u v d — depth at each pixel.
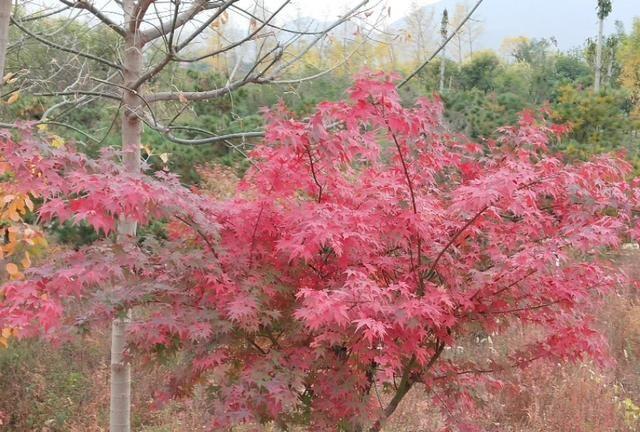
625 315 8.76
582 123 12.20
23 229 5.43
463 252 4.13
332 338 3.37
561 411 6.65
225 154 10.27
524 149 4.44
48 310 3.17
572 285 3.88
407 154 3.80
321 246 3.56
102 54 6.66
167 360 4.04
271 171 3.57
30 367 7.55
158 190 3.21
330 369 3.73
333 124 3.95
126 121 5.16
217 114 10.68
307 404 3.87
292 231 3.57
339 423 3.81
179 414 6.93
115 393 5.09
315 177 3.61
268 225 3.70
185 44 4.77
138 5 4.75
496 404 6.77
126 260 3.43
